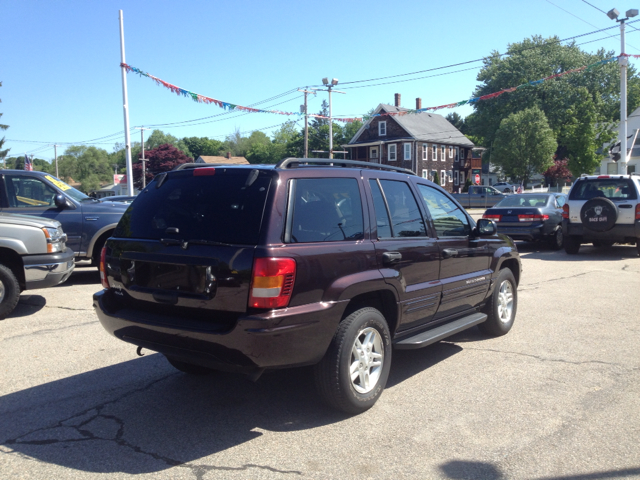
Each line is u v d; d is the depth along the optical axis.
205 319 3.47
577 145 57.16
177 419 3.84
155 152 67.75
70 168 86.06
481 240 5.49
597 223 12.25
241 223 3.44
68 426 3.73
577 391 4.33
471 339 5.95
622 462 3.20
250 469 3.13
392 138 55.84
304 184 3.69
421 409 3.99
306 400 4.18
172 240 3.60
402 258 4.21
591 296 8.16
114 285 4.00
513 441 3.47
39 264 6.75
